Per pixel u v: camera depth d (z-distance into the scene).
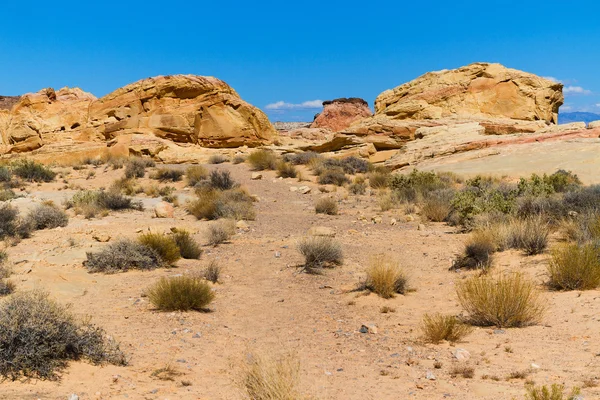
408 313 9.46
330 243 13.98
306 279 12.29
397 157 43.22
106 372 6.05
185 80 51.50
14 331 5.72
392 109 52.16
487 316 8.28
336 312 9.65
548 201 17.47
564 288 9.76
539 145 38.50
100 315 9.10
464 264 12.69
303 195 28.67
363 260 14.25
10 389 5.20
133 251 13.40
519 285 8.41
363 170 37.38
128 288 11.37
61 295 10.45
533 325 8.02
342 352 7.25
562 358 6.31
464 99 51.28
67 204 24.84
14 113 53.62
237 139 51.53
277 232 18.94
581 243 12.28
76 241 16.55
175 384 5.85
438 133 45.06
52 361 5.86
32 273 11.92
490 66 52.59
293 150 49.72
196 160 45.56
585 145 36.50
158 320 8.91
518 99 50.03
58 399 5.06
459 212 19.05
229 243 16.86
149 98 51.28
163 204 22.97
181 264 14.03
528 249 12.79
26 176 34.38
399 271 11.15
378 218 21.20
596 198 17.03
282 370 5.07
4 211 19.00
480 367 6.29
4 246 16.14
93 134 51.12
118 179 34.53
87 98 56.38
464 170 35.38
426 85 53.81
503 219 16.59
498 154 38.72
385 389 5.66
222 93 52.81
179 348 7.37
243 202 23.89
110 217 22.39
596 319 7.74
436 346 7.40
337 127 87.88
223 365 6.67
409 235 17.67
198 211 22.34
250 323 8.95
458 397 5.32
